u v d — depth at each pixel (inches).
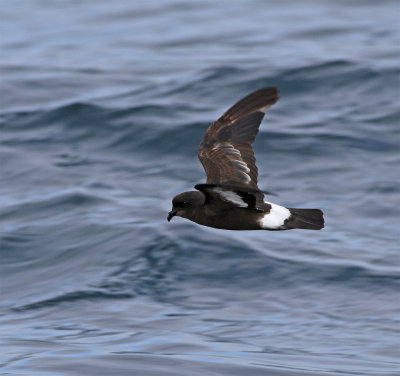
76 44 1163.9
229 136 403.5
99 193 685.3
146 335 478.6
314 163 725.3
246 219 386.3
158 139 781.3
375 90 862.5
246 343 465.4
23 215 651.5
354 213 645.3
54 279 560.1
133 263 569.6
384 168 714.2
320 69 913.5
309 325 490.3
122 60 1048.2
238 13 1288.1
